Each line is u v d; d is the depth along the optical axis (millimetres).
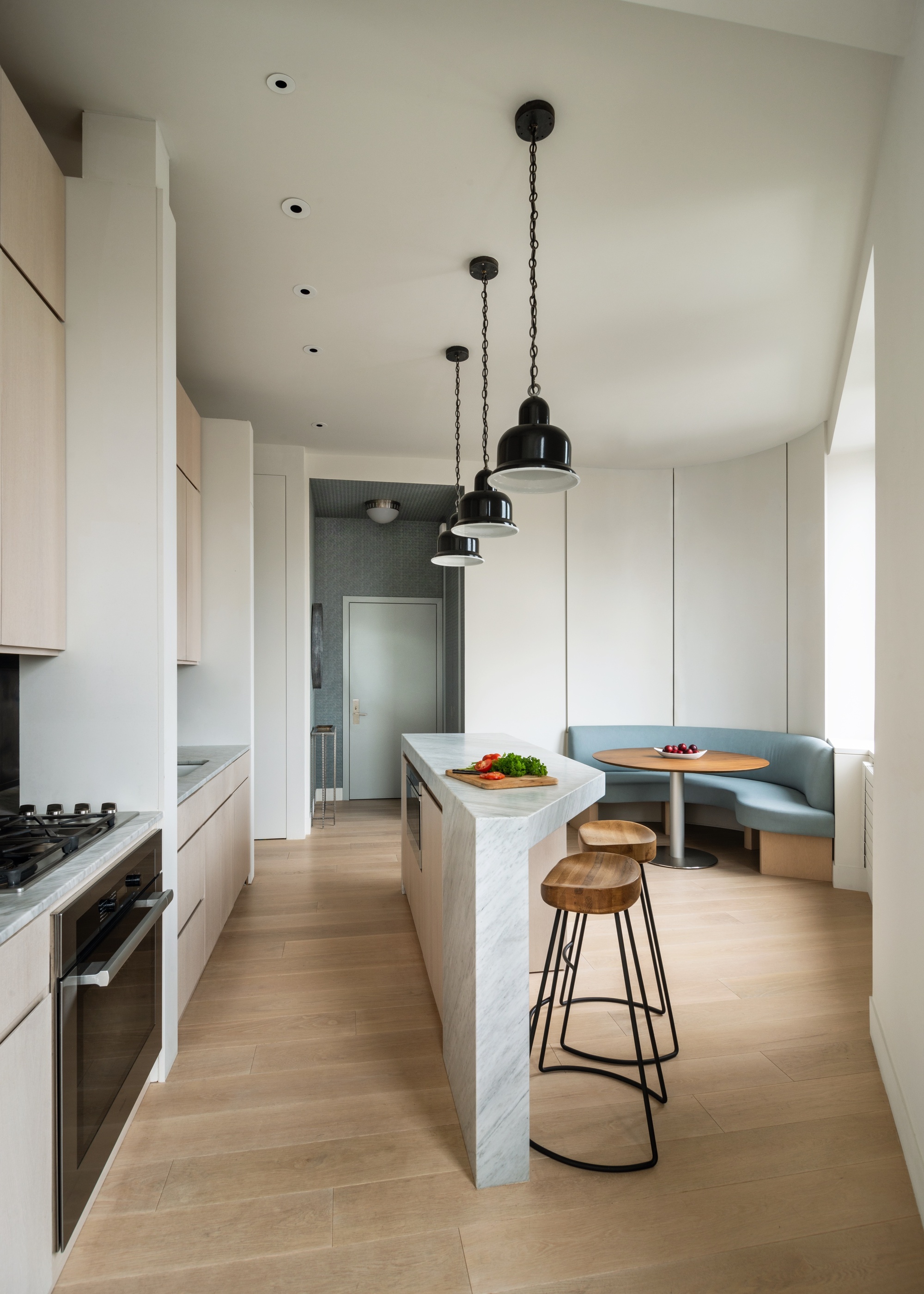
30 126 1809
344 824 5859
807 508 4914
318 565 6965
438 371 3918
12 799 2051
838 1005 2686
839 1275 1477
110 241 2090
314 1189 1722
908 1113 1843
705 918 3645
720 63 1889
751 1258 1519
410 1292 1432
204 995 2770
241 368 3895
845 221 2576
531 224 2205
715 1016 2600
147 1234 1576
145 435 2105
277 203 2467
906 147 1828
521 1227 1604
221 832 3338
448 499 6203
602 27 1781
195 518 3686
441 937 2492
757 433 4926
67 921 1431
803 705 4941
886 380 2146
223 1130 1947
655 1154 1798
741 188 2389
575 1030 2490
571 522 5859
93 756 2104
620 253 2770
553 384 4078
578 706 5836
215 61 1887
